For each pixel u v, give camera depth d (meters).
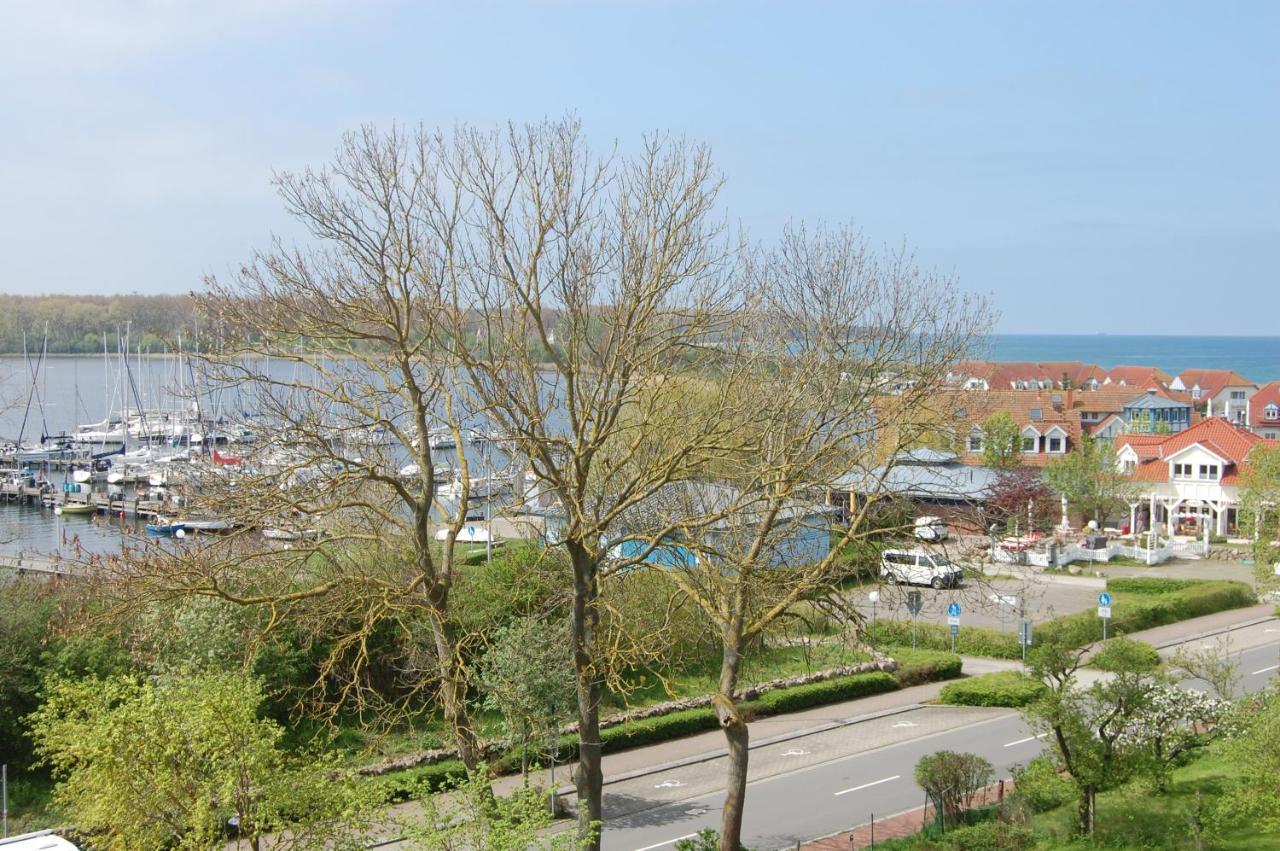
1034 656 24.25
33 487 82.75
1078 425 81.62
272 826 14.93
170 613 23.64
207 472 19.11
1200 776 25.67
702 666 34.47
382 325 18.58
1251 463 55.47
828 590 20.73
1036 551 56.25
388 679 29.42
